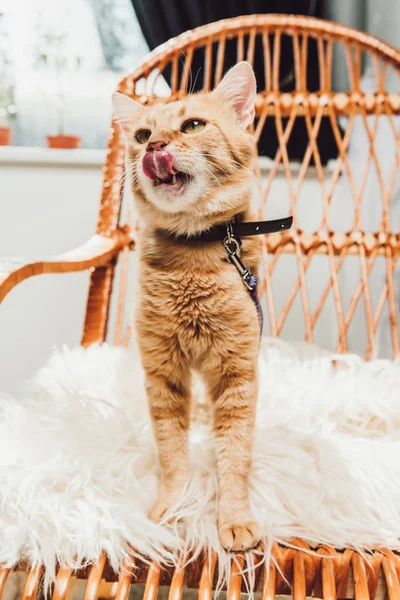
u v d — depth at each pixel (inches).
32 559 22.9
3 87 68.1
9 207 64.9
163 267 29.7
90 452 28.1
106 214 47.9
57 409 32.3
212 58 61.9
